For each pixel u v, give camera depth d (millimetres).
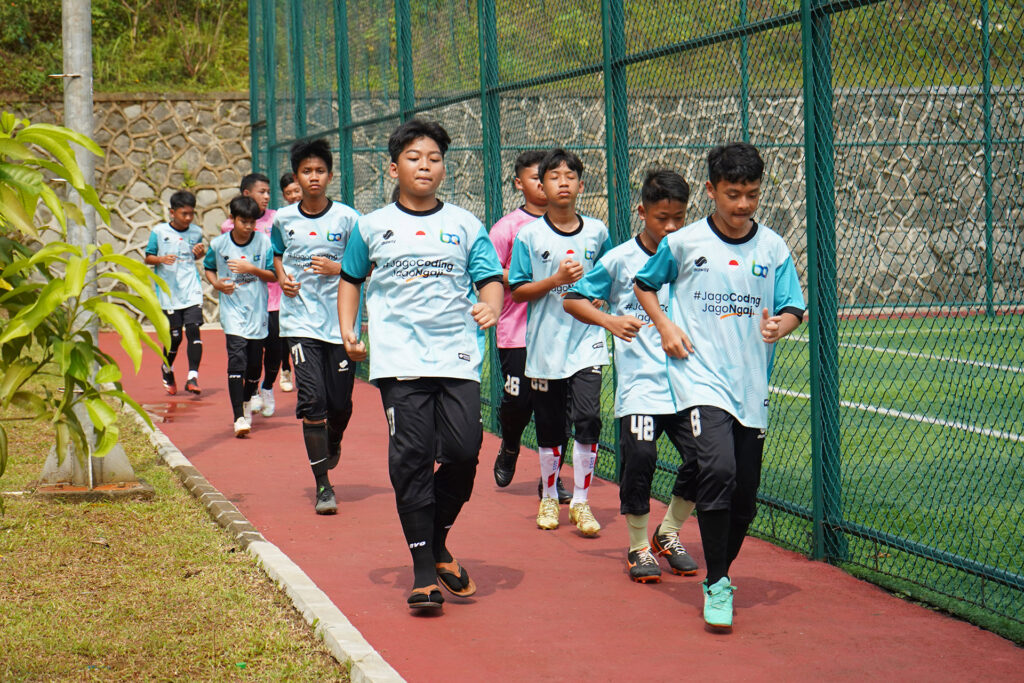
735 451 4156
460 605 4441
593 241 5766
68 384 1999
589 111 12750
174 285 10711
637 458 4688
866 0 4699
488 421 9086
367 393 11148
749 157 3955
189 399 10617
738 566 5023
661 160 12383
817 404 5043
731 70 7934
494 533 5656
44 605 4375
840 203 16156
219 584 4664
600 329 5699
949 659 3775
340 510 6109
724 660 3789
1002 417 8594
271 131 16109
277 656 3840
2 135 1960
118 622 4184
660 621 4230
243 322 8398
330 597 4527
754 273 4094
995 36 6945
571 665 3748
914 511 5855
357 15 11367
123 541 5336
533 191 6105
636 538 4824
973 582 4625
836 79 7062
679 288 4191
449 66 9109
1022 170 11484
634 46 6746
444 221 4398
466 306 4422
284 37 14984
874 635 4039
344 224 6258
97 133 17734
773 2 6285
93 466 6293
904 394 9891
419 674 3666
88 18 6484
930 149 15891
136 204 17938
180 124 18109
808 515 5203
